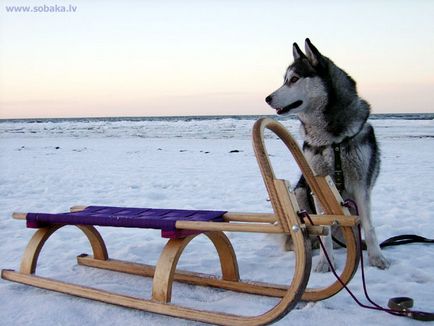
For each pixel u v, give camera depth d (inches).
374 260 132.5
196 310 89.6
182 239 97.3
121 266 128.8
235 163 482.6
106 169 440.5
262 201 259.9
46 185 336.5
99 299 102.0
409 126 1087.6
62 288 108.1
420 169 399.2
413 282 117.6
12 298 108.5
